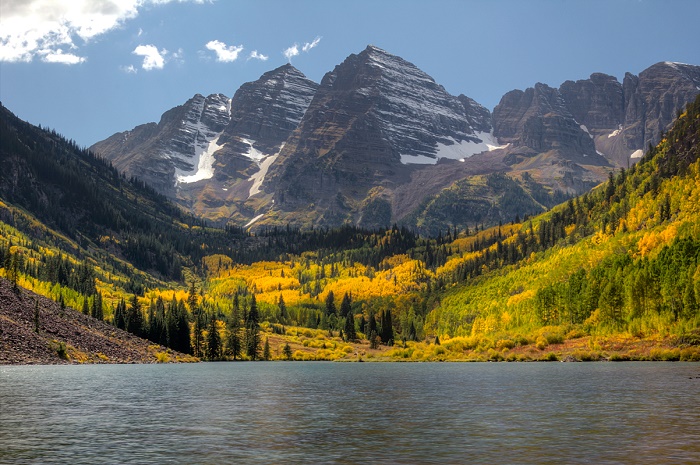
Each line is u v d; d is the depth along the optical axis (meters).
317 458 44.22
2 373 118.06
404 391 90.12
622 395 76.38
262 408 71.06
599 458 42.91
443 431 54.41
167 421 60.91
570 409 65.94
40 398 78.44
